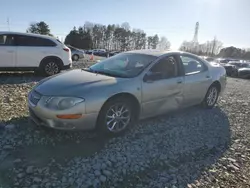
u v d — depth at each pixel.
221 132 4.53
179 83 4.67
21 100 5.59
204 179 3.05
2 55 8.25
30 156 3.16
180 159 3.45
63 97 3.43
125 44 91.56
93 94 3.53
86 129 3.59
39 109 3.53
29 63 8.74
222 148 3.90
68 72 4.43
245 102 7.15
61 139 3.65
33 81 8.05
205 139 4.15
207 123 4.90
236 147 3.99
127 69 4.35
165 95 4.43
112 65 4.61
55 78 4.06
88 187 2.68
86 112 3.48
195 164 3.36
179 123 4.72
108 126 3.78
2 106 4.97
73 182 2.73
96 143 3.64
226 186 2.96
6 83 7.43
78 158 3.19
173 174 3.09
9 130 3.79
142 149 3.59
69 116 3.40
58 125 3.45
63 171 2.90
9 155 3.15
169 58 4.66
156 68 4.38
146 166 3.19
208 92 5.62
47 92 3.57
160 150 3.62
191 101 5.15
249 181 3.12
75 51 22.52
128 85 3.90
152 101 4.25
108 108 3.70
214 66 5.85
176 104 4.75
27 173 2.81
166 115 5.09
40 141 3.55
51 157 3.17
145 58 4.52
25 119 4.28
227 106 6.38
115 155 3.35
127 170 3.06
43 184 2.66
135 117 4.18
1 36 8.33
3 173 2.79
